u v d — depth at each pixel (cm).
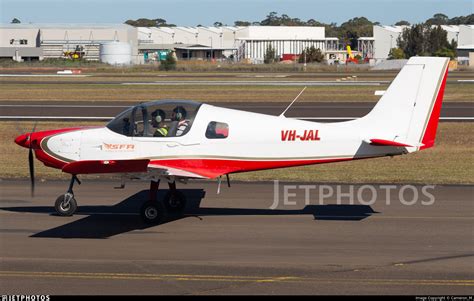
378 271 2730
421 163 5584
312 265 2811
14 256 2939
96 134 3634
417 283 2584
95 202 4075
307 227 3456
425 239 3212
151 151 3603
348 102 11394
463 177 4906
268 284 2580
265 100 11581
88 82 16362
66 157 3650
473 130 7756
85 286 2562
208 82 16212
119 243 3159
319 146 3591
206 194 4309
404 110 3550
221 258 2912
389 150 3566
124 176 3491
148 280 2631
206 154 3616
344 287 2542
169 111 3644
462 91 13688
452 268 2767
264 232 3356
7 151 6184
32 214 3766
